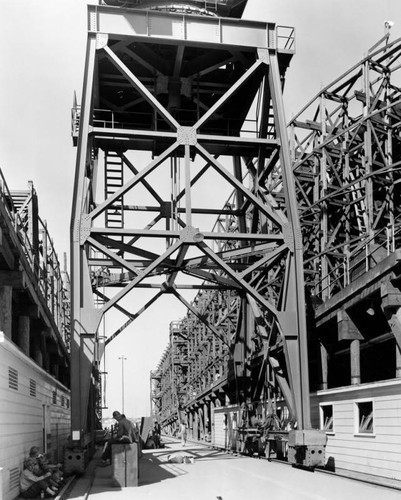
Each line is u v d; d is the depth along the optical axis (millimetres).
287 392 23172
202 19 23344
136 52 25250
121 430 17344
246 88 26812
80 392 20062
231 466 22297
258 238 22219
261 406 27625
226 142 23078
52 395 23562
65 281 46844
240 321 29953
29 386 16719
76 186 21469
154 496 14617
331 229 31312
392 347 22266
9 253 17922
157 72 24844
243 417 29266
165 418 88562
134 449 16953
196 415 60469
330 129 31562
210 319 50594
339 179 29203
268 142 23109
